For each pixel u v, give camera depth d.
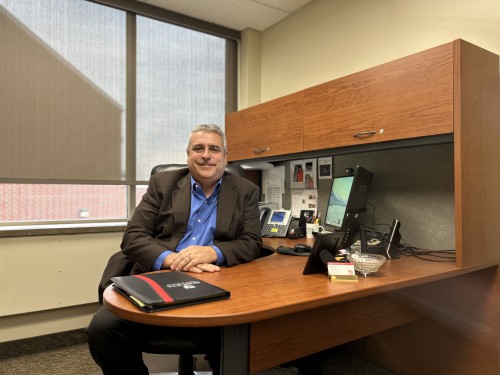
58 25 2.36
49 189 2.46
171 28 2.80
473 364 1.56
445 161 1.75
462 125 1.32
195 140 1.52
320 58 2.52
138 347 1.14
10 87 2.20
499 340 1.47
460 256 1.31
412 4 1.96
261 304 0.87
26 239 2.14
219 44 3.04
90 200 2.61
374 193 2.06
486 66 1.45
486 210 1.43
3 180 2.18
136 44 2.65
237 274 1.19
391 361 1.95
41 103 2.29
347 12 2.33
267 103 2.29
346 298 0.97
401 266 1.34
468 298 1.56
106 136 2.53
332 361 2.09
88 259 2.35
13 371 1.96
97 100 2.49
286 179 2.67
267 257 1.53
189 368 1.59
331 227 2.18
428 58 1.42
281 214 2.37
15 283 2.11
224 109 3.05
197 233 1.51
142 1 2.59
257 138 2.37
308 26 2.62
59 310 2.29
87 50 2.46
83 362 2.06
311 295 0.94
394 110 1.55
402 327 1.88
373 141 1.64
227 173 1.66
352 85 1.74
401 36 2.01
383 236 1.83
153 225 1.48
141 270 1.33
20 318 2.17
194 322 0.78
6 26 2.19
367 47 2.20
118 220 2.67
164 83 2.76
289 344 0.95
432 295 1.41
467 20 1.72
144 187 2.74
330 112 1.85
